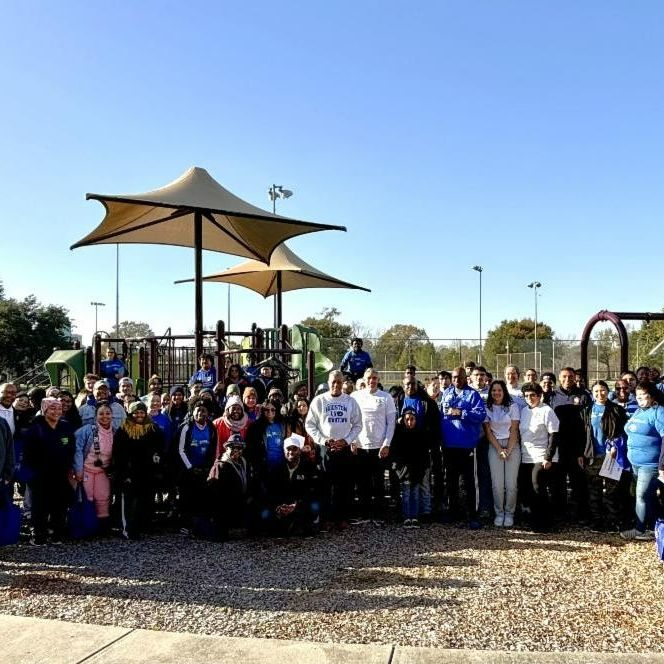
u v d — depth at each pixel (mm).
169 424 9094
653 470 7258
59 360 16062
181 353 15094
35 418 7770
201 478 7891
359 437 8453
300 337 15438
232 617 4953
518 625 4734
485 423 8234
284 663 4113
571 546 7062
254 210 13352
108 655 4266
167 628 4746
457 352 31922
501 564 6367
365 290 21766
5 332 46281
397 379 31625
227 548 7238
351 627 4727
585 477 8180
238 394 9289
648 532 7375
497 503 8164
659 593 5418
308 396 11086
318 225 13609
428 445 8297
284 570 6266
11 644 4465
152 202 11867
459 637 4527
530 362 31859
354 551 6984
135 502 7840
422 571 6148
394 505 9523
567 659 4117
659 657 4129
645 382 7301
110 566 6508
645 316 11648
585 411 8203
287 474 7793
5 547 7430
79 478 7859
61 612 5105
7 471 6996
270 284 23266
